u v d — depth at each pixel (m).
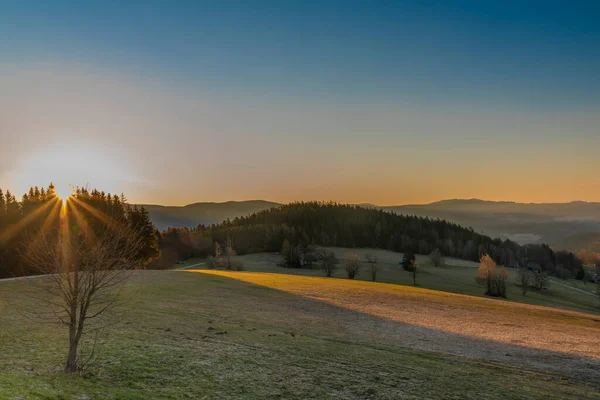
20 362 16.41
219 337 25.39
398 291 63.12
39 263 17.38
